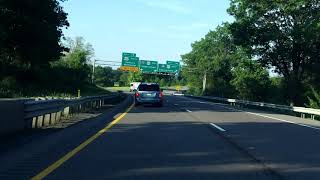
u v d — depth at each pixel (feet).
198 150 44.24
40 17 174.50
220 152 43.37
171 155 40.83
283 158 40.63
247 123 78.43
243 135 58.44
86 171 32.65
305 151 45.24
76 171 32.58
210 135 57.41
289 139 55.36
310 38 173.68
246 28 189.78
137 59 345.92
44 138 50.11
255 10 188.44
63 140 49.03
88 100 103.30
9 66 185.16
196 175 32.01
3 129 48.85
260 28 189.06
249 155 41.96
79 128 61.82
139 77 558.15
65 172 32.14
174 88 564.30
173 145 47.34
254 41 191.31
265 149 46.19
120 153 41.32
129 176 31.19
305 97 189.26
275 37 182.70
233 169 34.71
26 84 177.78
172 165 35.76
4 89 145.18
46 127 62.44
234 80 255.29
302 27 176.24
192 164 36.45
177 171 33.32
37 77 192.13
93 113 94.07
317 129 70.33
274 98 221.66
